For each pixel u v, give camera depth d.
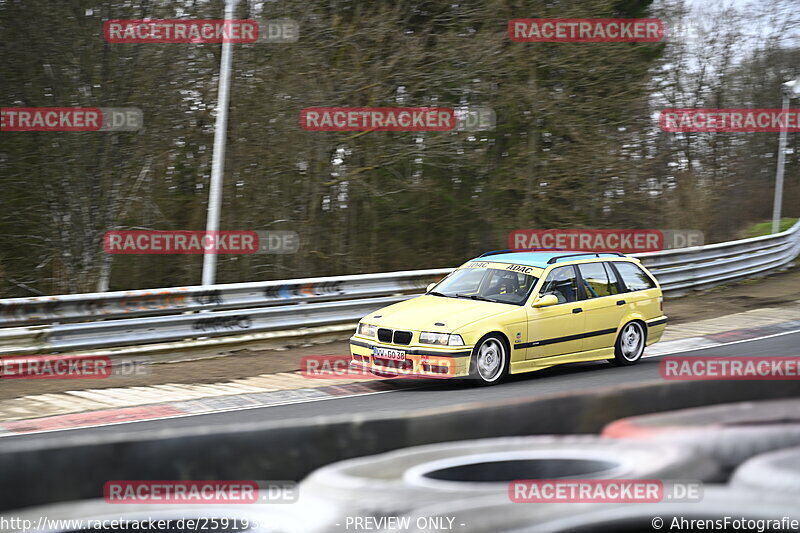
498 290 38.34
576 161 89.06
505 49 87.06
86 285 74.31
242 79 79.19
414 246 95.19
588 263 40.16
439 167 89.25
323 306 49.75
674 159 116.00
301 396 33.28
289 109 79.81
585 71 88.81
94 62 71.81
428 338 34.62
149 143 76.62
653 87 101.00
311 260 88.06
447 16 87.88
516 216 93.56
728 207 128.25
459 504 6.18
